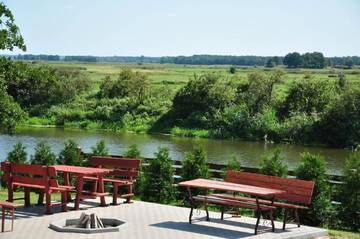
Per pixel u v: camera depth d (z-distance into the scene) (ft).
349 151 163.02
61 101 225.35
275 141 182.19
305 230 43.62
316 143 178.09
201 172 60.08
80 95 237.04
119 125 204.74
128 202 53.52
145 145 154.20
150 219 46.34
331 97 193.98
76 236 40.04
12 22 71.82
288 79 268.62
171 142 165.37
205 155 61.11
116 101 222.48
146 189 61.46
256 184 46.21
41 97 222.07
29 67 79.41
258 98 200.44
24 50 72.74
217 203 44.19
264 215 54.34
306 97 195.83
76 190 49.52
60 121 210.38
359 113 176.04
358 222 53.52
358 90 179.73
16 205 40.81
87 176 56.80
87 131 193.16
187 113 204.23
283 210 53.67
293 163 128.47
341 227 54.19
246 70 431.02
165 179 61.31
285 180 44.62
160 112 210.38
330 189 55.52
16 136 158.71
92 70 401.29
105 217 46.01
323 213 53.36
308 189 43.29
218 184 44.19
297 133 181.06
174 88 252.62
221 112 196.65
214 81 205.36
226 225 44.62
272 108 197.47
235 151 150.10
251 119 188.44
